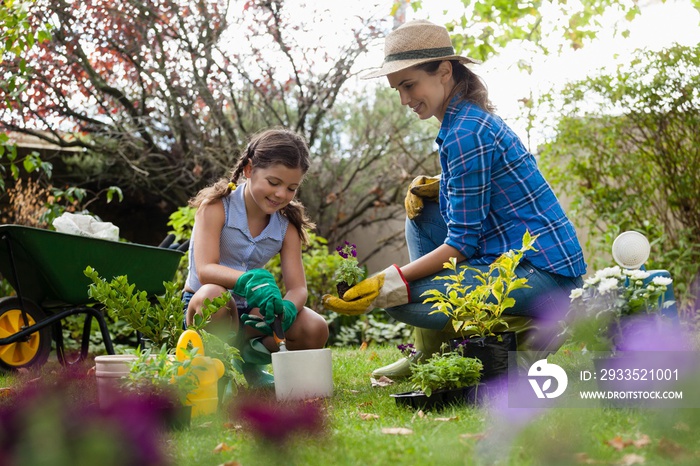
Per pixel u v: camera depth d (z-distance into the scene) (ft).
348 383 10.16
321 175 27.55
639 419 6.39
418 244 10.50
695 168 17.79
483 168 8.93
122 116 25.26
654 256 18.10
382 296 9.20
